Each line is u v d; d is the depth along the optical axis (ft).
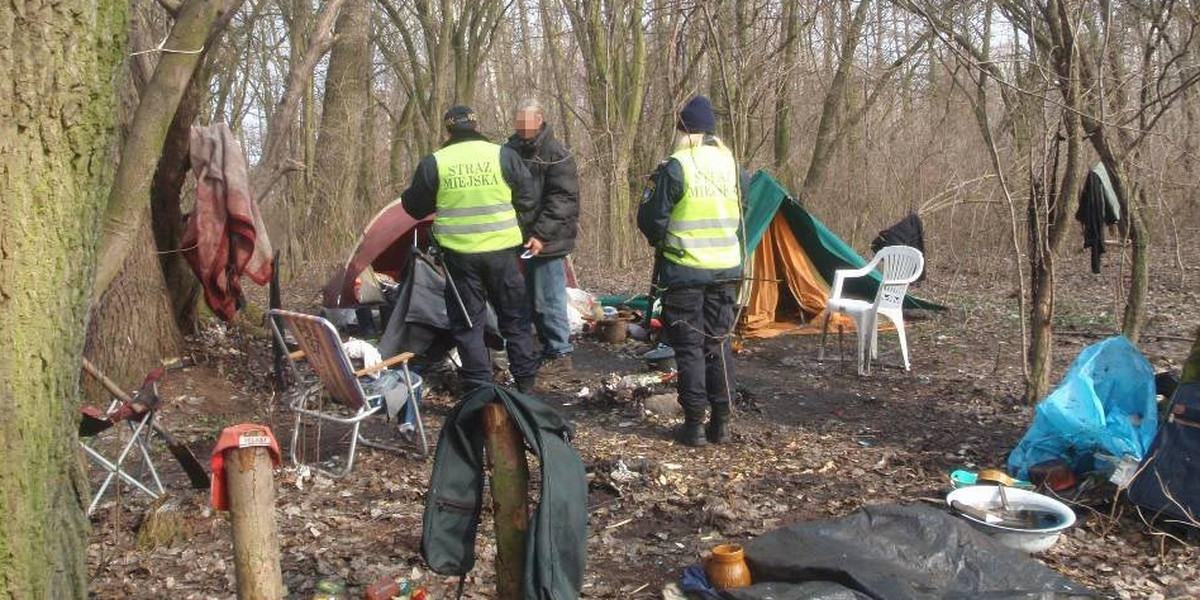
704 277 18.74
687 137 19.01
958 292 40.06
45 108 7.76
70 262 8.14
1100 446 16.02
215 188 23.89
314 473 17.71
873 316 26.03
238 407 22.70
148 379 16.62
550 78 67.21
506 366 25.73
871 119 48.85
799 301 32.94
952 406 22.47
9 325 7.80
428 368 23.79
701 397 19.22
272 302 23.72
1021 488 15.84
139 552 14.39
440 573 10.29
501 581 10.10
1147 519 14.76
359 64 54.65
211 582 13.35
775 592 11.79
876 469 17.90
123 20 8.38
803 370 26.86
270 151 27.68
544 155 23.62
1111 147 20.15
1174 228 23.40
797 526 13.17
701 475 17.62
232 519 9.55
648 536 14.89
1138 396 16.34
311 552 14.17
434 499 10.16
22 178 7.75
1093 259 40.24
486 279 20.63
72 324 8.27
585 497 10.24
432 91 61.93
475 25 62.13
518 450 10.04
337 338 17.11
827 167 50.08
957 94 35.68
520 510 10.02
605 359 27.89
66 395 8.34
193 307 26.30
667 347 25.05
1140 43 22.47
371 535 14.87
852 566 12.06
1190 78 19.22
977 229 40.81
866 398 23.52
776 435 20.26
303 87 28.02
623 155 50.14
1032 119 21.01
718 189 18.70
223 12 18.79
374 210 60.39
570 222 24.62
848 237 47.83
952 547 12.59
